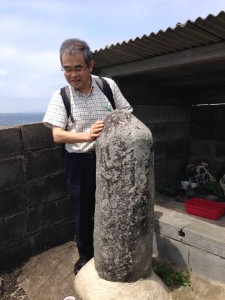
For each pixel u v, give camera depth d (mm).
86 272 2943
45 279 3359
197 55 3629
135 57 4176
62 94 2766
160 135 5621
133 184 2537
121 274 2672
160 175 5719
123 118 2607
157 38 3326
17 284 3371
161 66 4047
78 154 2863
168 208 4383
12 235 3600
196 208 3980
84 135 2643
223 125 5613
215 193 5117
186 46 3613
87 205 3016
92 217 3170
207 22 2861
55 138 2729
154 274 2936
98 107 2811
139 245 2645
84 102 2775
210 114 5793
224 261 3084
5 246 3549
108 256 2684
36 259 3750
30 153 3674
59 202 4016
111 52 3938
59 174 3979
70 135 2650
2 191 3475
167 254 3631
